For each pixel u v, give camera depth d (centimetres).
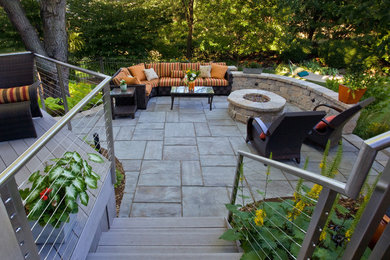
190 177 402
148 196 359
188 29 1339
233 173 414
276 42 1212
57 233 173
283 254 182
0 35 1202
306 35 1491
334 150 482
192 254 204
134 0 1247
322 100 613
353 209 274
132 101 652
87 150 304
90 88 698
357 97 519
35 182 173
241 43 1265
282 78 762
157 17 1273
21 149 313
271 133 397
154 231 260
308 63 1252
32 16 1152
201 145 500
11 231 107
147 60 1218
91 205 213
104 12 1216
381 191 73
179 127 575
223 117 634
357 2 680
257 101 620
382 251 75
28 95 373
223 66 805
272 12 1161
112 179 281
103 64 1107
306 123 382
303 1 1298
